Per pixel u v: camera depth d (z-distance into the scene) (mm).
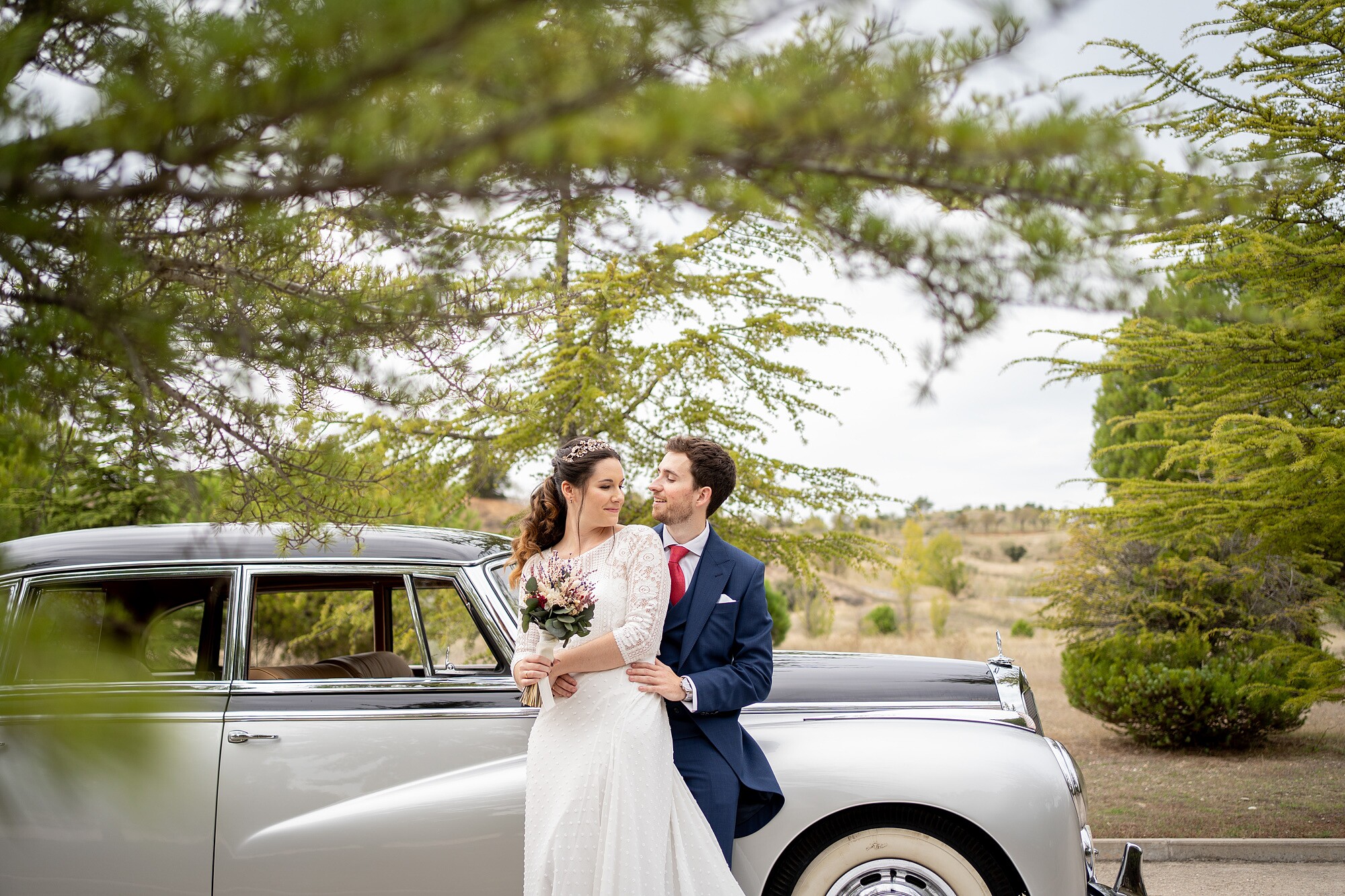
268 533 3867
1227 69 6496
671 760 3217
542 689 3219
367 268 2418
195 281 2152
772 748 3613
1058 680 14672
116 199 1529
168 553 3760
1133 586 10734
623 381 7359
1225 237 5918
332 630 7789
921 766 3521
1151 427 14102
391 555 3881
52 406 1961
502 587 3873
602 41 1262
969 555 74938
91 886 3402
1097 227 1436
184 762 1218
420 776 3566
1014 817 3451
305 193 1462
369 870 3447
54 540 3832
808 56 1244
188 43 1286
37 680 1199
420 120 1279
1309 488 6566
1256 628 10328
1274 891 5332
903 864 3553
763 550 7562
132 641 1321
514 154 1283
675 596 3500
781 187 1431
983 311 1479
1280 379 6547
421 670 4625
